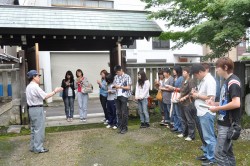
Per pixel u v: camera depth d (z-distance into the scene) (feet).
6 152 16.42
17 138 19.34
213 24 18.95
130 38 24.54
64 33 21.44
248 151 15.05
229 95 9.75
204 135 12.77
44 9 23.85
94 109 33.47
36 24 20.90
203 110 12.51
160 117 24.36
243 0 15.61
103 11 25.27
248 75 24.20
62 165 14.05
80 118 23.88
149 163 13.87
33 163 14.49
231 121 9.82
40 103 16.01
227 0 16.44
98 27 22.24
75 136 19.36
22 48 23.99
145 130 20.33
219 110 9.87
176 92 18.52
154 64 25.84
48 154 15.83
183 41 24.89
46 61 43.04
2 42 22.97
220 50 21.15
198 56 52.26
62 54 45.50
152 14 23.95
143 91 20.70
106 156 15.14
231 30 17.67
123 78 19.77
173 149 15.80
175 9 23.36
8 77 22.41
